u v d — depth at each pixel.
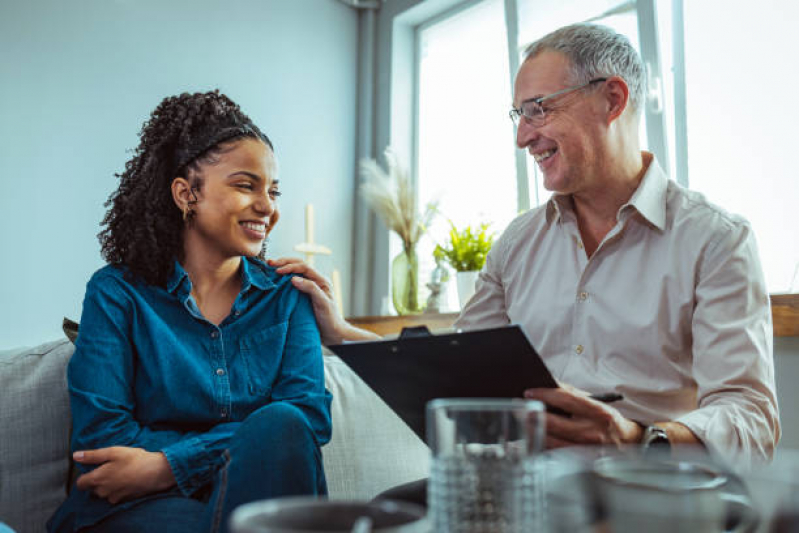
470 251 2.98
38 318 2.71
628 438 0.87
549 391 0.80
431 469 0.42
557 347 1.30
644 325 1.19
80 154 2.89
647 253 1.23
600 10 2.90
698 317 1.14
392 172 3.38
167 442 1.02
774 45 2.31
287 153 3.59
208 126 1.22
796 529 0.37
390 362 0.81
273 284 1.26
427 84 3.84
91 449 0.99
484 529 0.39
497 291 1.47
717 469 0.43
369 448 1.43
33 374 1.27
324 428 1.12
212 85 3.34
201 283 1.21
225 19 3.43
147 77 3.13
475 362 0.76
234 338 1.17
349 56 3.96
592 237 1.34
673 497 0.37
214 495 0.80
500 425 0.40
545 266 1.36
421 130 3.84
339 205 3.79
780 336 1.89
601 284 1.25
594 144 1.25
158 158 1.23
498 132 3.39
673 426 0.92
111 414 1.01
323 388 1.19
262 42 3.56
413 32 3.95
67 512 0.97
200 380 1.09
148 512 0.91
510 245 1.45
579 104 1.24
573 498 0.39
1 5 2.74
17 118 2.74
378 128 3.88
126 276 1.15
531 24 3.21
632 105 1.28
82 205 2.88
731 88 2.43
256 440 0.82
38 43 2.82
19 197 2.71
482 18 3.55
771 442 1.03
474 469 0.40
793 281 2.11
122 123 3.03
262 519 0.32
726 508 0.39
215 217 1.18
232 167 1.19
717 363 1.08
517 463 0.40
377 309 3.72
